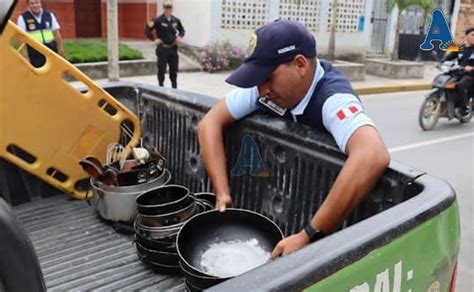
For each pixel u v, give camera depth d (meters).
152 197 2.23
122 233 2.34
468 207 4.32
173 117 2.53
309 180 1.85
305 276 0.98
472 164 5.64
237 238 1.84
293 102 1.85
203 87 9.83
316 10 13.10
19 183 2.55
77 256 2.15
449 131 7.29
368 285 1.11
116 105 2.64
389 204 1.56
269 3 12.32
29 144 2.46
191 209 2.07
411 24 15.82
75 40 13.17
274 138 1.95
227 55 11.73
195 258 1.77
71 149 2.57
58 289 1.91
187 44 12.44
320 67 1.84
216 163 2.01
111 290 1.92
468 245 3.59
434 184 1.43
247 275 0.97
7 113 2.37
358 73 11.91
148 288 1.94
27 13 6.49
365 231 1.13
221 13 11.81
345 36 13.79
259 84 1.75
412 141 6.63
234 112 2.04
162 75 9.00
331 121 1.71
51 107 2.47
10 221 1.16
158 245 1.98
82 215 2.50
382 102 9.77
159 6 13.37
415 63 12.98
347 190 1.48
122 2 14.30
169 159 2.60
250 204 2.11
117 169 2.44
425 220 1.24
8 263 1.15
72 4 13.39
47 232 2.33
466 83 7.32
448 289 1.42
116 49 9.34
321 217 1.49
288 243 1.48
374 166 1.49
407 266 1.21
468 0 16.70
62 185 2.60
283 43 1.69
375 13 15.12
